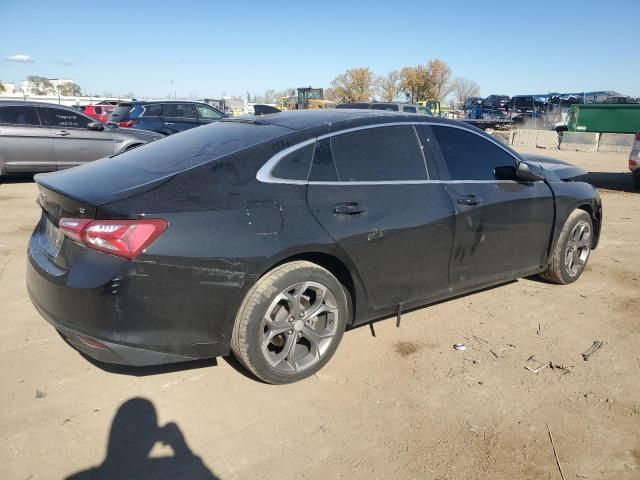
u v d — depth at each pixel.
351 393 3.17
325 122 3.47
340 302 3.33
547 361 3.60
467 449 2.71
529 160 5.31
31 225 6.91
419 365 3.51
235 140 3.31
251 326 2.97
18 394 3.05
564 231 4.84
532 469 2.57
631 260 5.96
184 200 2.81
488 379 3.36
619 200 10.37
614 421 2.95
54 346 3.62
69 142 10.23
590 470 2.57
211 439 2.73
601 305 4.60
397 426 2.87
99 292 2.63
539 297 4.75
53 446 2.64
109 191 2.79
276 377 3.14
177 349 2.83
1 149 9.68
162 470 2.51
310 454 2.64
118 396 3.06
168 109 13.16
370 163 3.52
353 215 3.31
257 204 2.98
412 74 69.69
